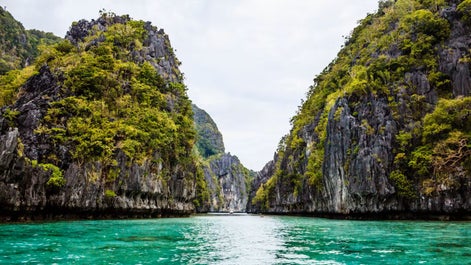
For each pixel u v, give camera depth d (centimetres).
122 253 1652
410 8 6200
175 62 8225
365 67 5719
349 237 2359
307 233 2833
